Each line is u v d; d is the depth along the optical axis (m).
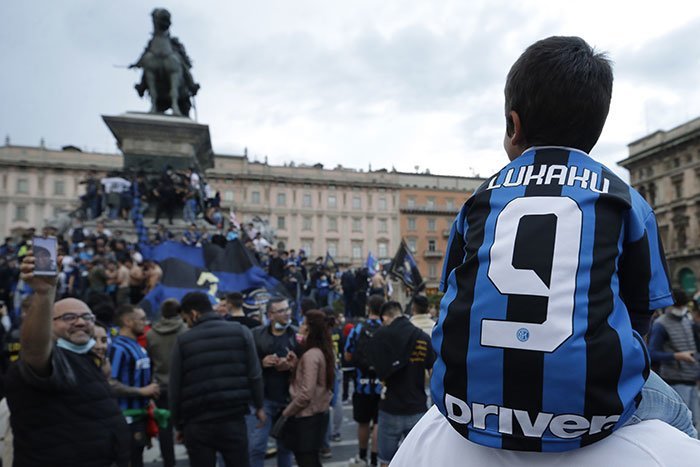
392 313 5.06
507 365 1.00
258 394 4.29
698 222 48.59
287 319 5.34
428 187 80.38
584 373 0.96
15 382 2.93
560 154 1.21
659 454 1.01
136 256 12.02
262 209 73.12
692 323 6.21
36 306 2.79
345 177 77.62
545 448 1.00
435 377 1.13
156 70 18.84
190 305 4.32
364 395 6.02
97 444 3.02
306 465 4.59
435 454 1.21
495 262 1.08
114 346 4.80
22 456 2.91
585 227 1.07
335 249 75.56
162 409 5.06
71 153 68.38
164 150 17.94
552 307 1.00
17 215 65.75
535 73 1.24
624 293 1.12
